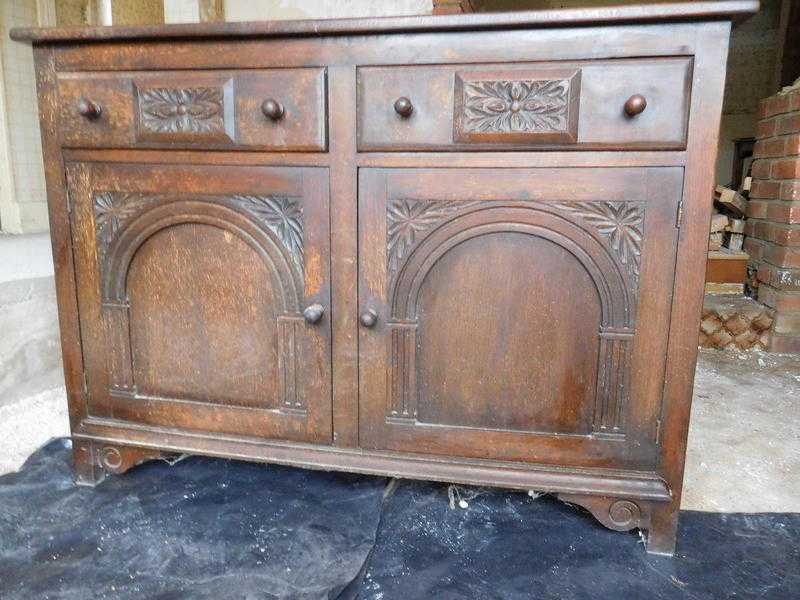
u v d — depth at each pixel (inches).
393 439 35.9
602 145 30.3
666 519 33.7
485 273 33.3
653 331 32.0
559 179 31.3
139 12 58.4
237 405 37.7
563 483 33.9
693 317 31.4
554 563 33.5
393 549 34.8
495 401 34.6
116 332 38.4
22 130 108.7
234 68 33.2
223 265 36.0
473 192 32.2
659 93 29.3
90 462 40.6
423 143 32.0
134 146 35.2
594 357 33.1
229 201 34.9
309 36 31.9
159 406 38.8
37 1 107.5
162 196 35.7
